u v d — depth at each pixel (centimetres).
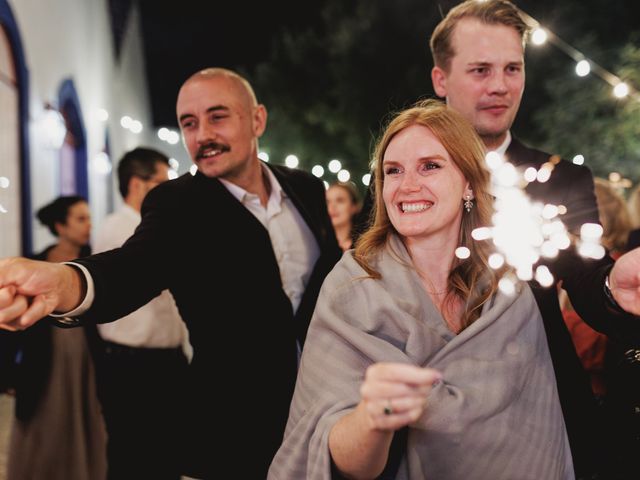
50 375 430
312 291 331
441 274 233
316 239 342
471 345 216
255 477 299
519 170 291
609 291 221
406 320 216
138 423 415
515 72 293
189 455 304
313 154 1822
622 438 255
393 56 1722
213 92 316
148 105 2462
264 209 329
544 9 1455
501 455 209
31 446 432
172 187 306
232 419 298
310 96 1855
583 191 288
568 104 1396
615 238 473
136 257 253
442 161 225
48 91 945
